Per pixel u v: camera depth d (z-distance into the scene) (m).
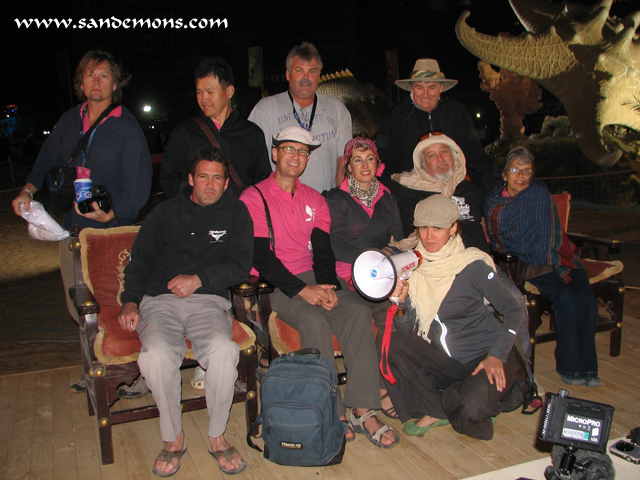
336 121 3.99
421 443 2.83
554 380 3.49
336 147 4.04
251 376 2.83
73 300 2.87
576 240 4.05
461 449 2.77
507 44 10.52
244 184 3.51
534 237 3.44
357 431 2.88
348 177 3.34
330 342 2.84
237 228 2.91
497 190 3.70
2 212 11.45
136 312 2.71
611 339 3.80
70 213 3.35
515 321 2.68
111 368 2.60
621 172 10.77
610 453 2.10
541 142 12.12
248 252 2.90
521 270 3.54
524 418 3.06
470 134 4.12
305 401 2.48
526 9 10.95
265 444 2.59
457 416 2.66
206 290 2.88
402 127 4.02
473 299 2.74
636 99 10.25
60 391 3.40
